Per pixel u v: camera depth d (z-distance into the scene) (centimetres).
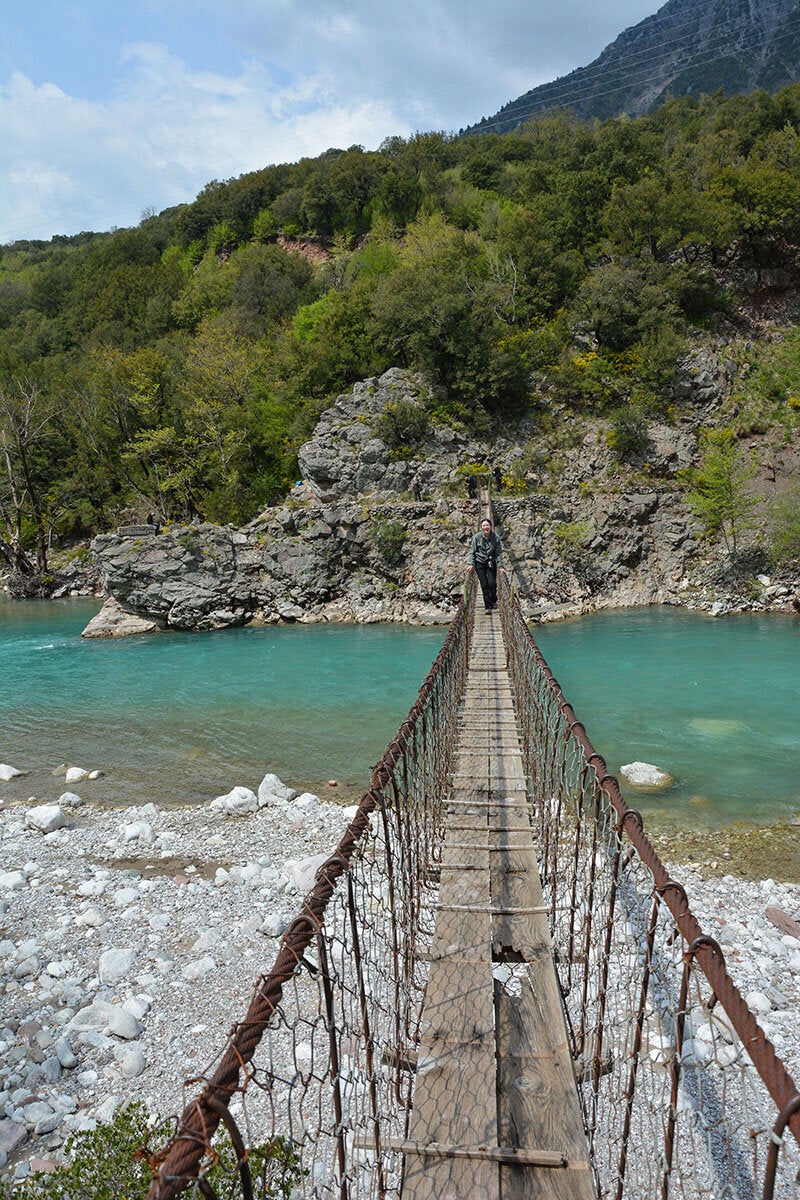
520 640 905
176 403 4409
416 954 477
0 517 4669
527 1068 330
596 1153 406
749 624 2656
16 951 734
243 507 3928
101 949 735
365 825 313
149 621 3194
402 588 3184
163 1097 519
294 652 2503
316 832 1058
